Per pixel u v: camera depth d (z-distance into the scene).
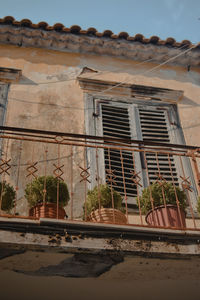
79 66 9.49
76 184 7.60
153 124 9.02
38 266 5.25
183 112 9.30
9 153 7.73
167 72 9.94
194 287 5.59
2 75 8.85
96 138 6.64
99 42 9.69
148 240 5.40
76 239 5.23
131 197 7.58
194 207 7.65
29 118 8.38
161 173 8.22
